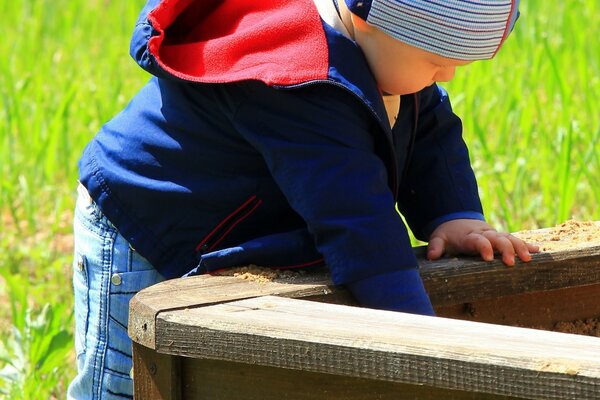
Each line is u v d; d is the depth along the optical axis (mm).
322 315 2523
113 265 3195
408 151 3389
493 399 2221
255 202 3082
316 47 2957
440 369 2211
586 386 2055
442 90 3549
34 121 7895
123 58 10305
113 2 13102
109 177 3184
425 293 2896
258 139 2941
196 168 3102
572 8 9938
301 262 3018
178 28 3291
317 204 2852
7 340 4734
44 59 9883
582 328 3525
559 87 7352
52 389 4328
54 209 7133
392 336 2316
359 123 2939
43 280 5781
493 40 2906
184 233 3111
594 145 6250
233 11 3227
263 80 2887
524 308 3412
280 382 2484
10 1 12898
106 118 7711
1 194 6965
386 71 3016
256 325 2445
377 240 2838
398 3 2846
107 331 3232
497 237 3262
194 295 2713
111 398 3258
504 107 7680
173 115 3143
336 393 2420
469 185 3471
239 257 2971
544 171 6215
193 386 2598
